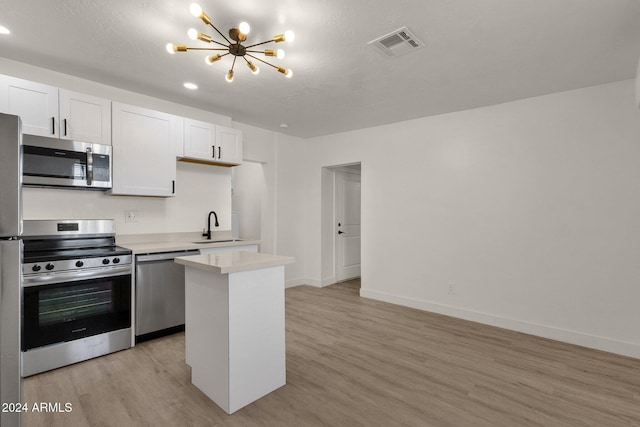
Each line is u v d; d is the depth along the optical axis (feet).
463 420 5.94
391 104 11.43
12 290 3.40
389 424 5.81
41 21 6.60
